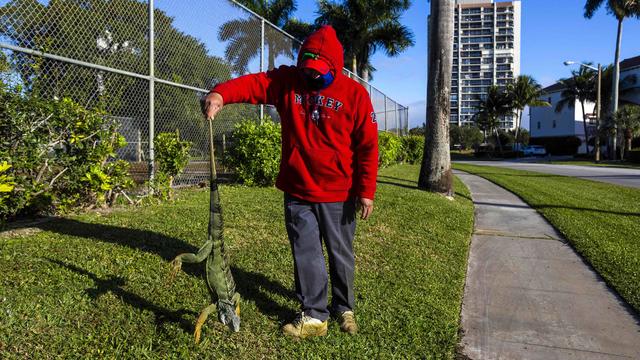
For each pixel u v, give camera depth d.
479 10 110.12
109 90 6.09
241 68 8.90
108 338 2.65
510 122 108.69
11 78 4.83
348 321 3.05
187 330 2.83
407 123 26.84
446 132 10.21
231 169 8.77
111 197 5.78
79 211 5.34
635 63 54.69
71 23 5.65
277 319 3.11
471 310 3.76
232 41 8.58
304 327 2.88
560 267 5.05
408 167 19.17
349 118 2.77
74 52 5.70
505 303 3.94
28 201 4.64
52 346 2.52
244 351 2.70
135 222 4.97
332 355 2.77
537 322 3.55
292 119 2.79
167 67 7.13
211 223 2.64
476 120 72.50
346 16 25.44
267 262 4.14
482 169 25.73
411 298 3.71
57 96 5.40
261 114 9.59
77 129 5.10
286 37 10.54
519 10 110.12
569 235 6.54
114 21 6.20
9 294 2.96
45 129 4.88
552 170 25.12
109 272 3.48
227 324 2.65
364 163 2.87
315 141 2.78
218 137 8.59
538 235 6.72
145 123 6.68
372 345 2.91
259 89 2.82
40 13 5.30
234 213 5.75
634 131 40.91
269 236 4.94
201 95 7.93
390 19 25.75
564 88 64.31
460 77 113.00
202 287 3.42
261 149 8.10
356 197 2.97
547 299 4.05
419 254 5.01
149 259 3.82
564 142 63.22
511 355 3.02
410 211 7.22
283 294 3.54
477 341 3.20
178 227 4.89
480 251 5.70
